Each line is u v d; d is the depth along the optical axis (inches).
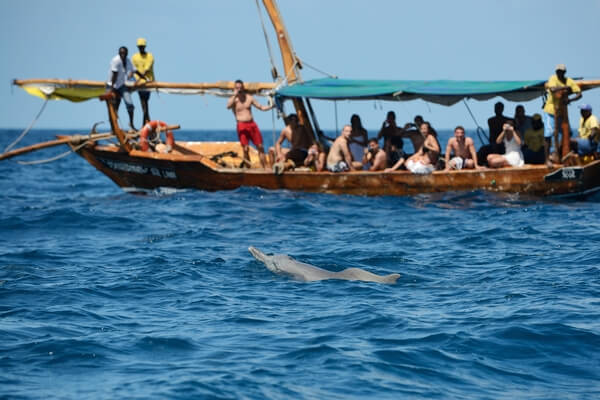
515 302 1524.4
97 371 1138.0
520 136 3228.3
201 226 2576.3
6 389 1053.8
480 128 3302.2
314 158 3324.3
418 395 1056.2
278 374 1129.4
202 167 3297.2
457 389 1080.2
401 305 1520.7
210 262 1958.7
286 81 3540.8
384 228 2512.3
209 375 1120.2
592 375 1130.7
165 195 3344.0
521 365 1176.8
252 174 3272.6
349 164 3208.7
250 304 1542.8
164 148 3614.7
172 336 1312.7
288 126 3437.5
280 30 3649.1
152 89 3464.6
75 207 3068.4
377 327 1368.1
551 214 2738.7
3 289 1636.3
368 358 1201.4
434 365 1174.3
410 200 3078.2
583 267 1843.0
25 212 2896.2
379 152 3203.7
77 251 2134.6
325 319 1424.7
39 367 1148.5
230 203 3024.1
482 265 1908.2
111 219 2709.2
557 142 3034.0
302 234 2413.9
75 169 6432.1
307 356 1210.6
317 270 1823.3
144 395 1039.6
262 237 2362.2
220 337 1312.7
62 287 1667.1
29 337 1290.6
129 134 3511.3
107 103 3336.6
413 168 3132.4
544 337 1293.1
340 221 2669.8
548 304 1498.5
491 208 2908.5
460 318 1416.1
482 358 1205.7
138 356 1210.0
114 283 1720.0
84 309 1492.4
